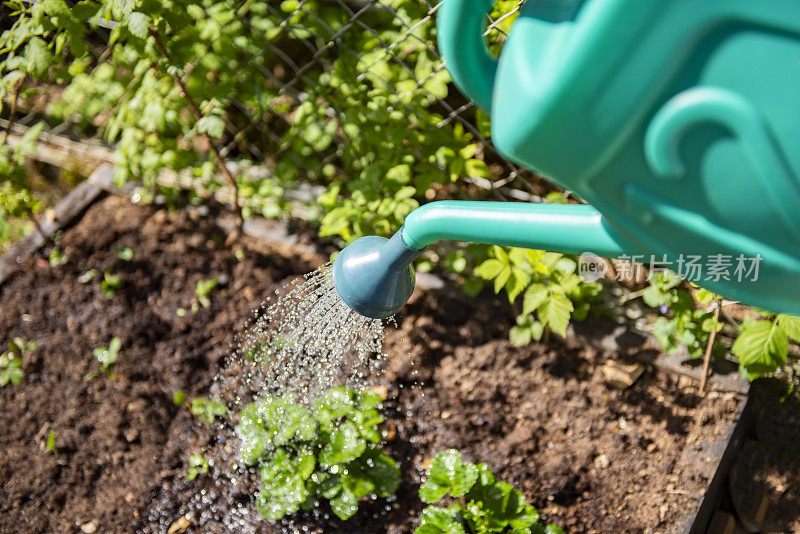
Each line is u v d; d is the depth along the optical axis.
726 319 2.36
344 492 2.19
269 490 2.21
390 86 2.39
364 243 1.43
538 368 2.40
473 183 2.61
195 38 2.31
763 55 0.68
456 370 2.42
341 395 2.30
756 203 0.75
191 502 2.31
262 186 2.68
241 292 2.59
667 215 0.80
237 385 2.46
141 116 2.54
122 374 2.50
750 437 2.31
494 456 2.29
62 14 2.08
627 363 2.38
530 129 0.76
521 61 0.76
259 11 2.43
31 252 2.73
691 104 0.70
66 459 2.39
